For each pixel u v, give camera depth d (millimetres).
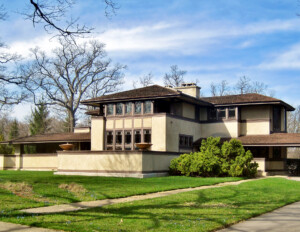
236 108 35344
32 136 41531
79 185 18797
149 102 32031
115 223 10391
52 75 51156
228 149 28672
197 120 36500
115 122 33562
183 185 20859
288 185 21719
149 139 31594
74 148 38625
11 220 10711
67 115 60281
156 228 9789
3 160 39375
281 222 11070
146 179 24516
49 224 10180
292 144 30391
